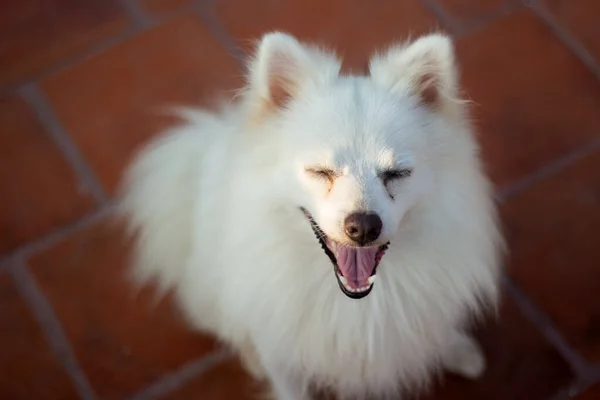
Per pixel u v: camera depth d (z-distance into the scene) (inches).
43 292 103.5
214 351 99.5
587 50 118.3
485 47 118.7
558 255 102.5
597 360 95.5
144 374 98.3
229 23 122.7
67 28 123.0
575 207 105.6
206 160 80.1
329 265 70.4
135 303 102.8
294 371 84.7
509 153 110.1
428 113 66.4
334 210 61.8
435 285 72.2
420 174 64.1
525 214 105.4
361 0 123.4
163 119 115.2
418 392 94.7
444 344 83.6
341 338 75.3
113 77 119.0
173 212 85.7
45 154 113.1
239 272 72.7
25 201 109.7
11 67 120.3
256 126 66.5
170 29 122.4
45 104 117.0
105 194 110.0
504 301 99.6
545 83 115.5
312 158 62.8
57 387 97.7
